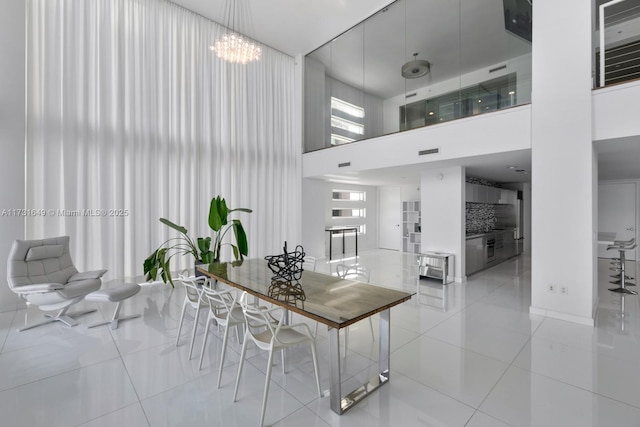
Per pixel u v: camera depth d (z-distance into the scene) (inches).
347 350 110.0
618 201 292.8
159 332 125.1
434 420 72.3
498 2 194.1
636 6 172.4
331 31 239.1
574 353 106.0
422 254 219.8
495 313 148.2
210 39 222.2
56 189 161.2
